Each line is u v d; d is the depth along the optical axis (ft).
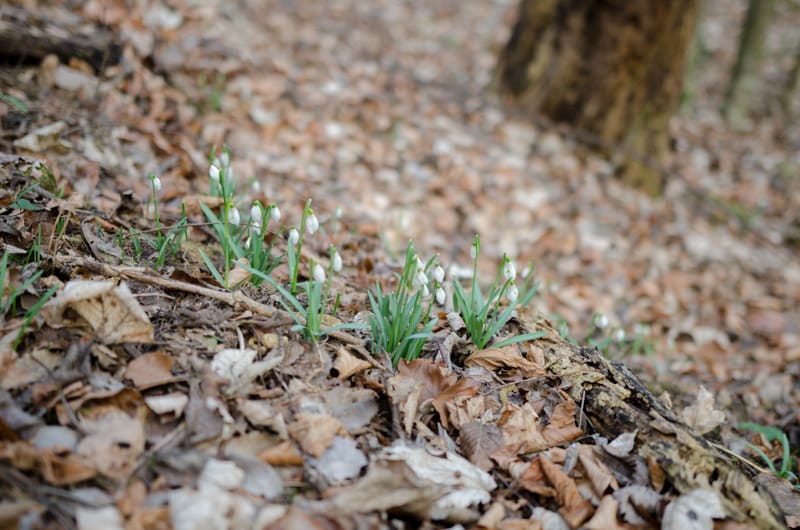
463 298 2.92
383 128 6.15
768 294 5.67
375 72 7.61
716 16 14.71
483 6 12.41
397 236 4.62
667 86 7.00
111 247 3.04
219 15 6.66
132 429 2.30
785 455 3.03
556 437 2.65
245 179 4.44
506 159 6.31
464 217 5.41
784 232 7.18
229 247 2.90
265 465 2.31
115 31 4.68
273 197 4.42
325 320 2.85
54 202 3.06
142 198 3.67
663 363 4.23
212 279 2.97
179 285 2.78
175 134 4.42
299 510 2.19
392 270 4.00
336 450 2.40
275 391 2.52
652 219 6.32
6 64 4.04
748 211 7.45
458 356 2.91
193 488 2.23
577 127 7.02
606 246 5.58
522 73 7.25
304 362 2.65
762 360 4.53
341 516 2.23
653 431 2.61
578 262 5.29
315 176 5.02
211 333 2.66
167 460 2.26
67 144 3.72
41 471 2.15
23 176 3.18
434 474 2.39
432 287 3.19
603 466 2.52
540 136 6.89
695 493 2.44
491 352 2.86
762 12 9.68
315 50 7.70
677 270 5.64
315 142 5.49
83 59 4.33
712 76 12.01
